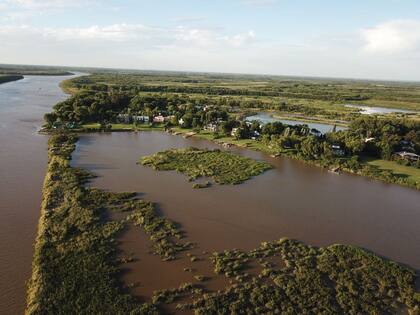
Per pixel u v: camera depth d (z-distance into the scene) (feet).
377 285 159.94
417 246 199.93
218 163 333.21
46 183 253.44
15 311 135.23
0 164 294.05
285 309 141.90
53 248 173.78
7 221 199.52
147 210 221.25
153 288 151.33
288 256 180.55
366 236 208.54
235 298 146.92
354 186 294.87
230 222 215.51
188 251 181.06
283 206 244.83
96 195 238.89
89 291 146.00
